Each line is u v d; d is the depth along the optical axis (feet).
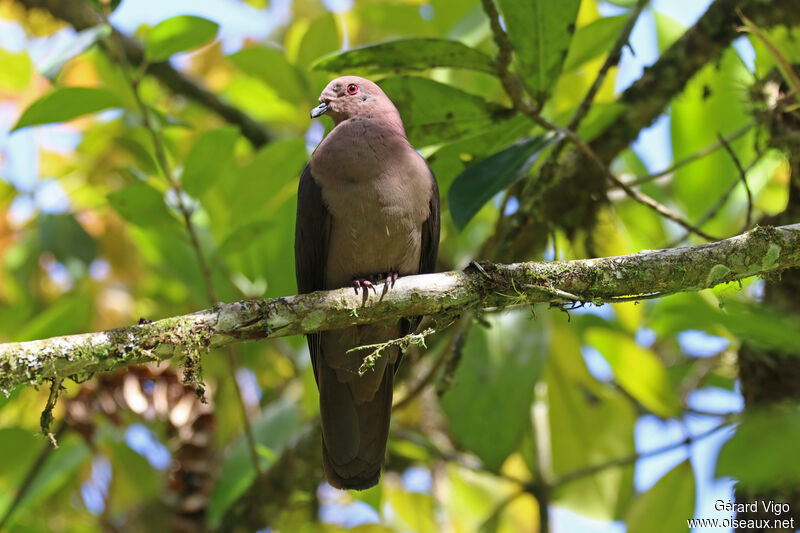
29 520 35.70
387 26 39.81
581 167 31.71
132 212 28.73
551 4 25.13
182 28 27.76
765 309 15.94
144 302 41.11
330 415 28.12
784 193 40.57
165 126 31.99
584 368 36.94
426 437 38.42
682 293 22.97
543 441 37.06
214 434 35.47
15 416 36.88
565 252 36.50
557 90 38.58
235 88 43.91
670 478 31.53
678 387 41.42
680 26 36.14
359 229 27.40
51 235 38.09
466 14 35.27
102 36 28.81
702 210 36.11
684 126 35.86
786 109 28.37
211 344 21.40
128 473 38.50
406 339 23.31
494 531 35.06
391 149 27.50
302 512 36.94
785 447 11.79
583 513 37.09
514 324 32.48
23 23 42.27
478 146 29.19
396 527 40.68
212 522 32.35
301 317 22.45
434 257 29.86
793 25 30.09
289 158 32.73
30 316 40.09
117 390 31.07
